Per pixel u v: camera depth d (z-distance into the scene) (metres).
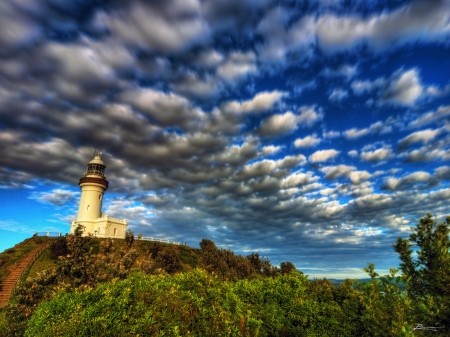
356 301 8.39
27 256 40.47
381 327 5.99
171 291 6.55
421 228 7.64
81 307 6.19
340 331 8.03
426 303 6.11
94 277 16.14
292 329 8.05
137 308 6.01
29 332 6.43
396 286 6.12
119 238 51.53
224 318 6.70
